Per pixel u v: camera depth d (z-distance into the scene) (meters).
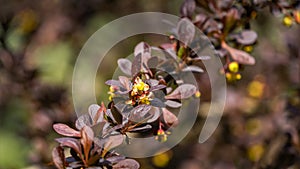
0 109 0.82
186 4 0.51
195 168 0.68
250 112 0.73
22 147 0.87
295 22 0.54
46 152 0.70
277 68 0.73
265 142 0.68
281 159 0.61
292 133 0.61
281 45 0.79
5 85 0.75
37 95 0.73
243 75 0.76
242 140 0.70
